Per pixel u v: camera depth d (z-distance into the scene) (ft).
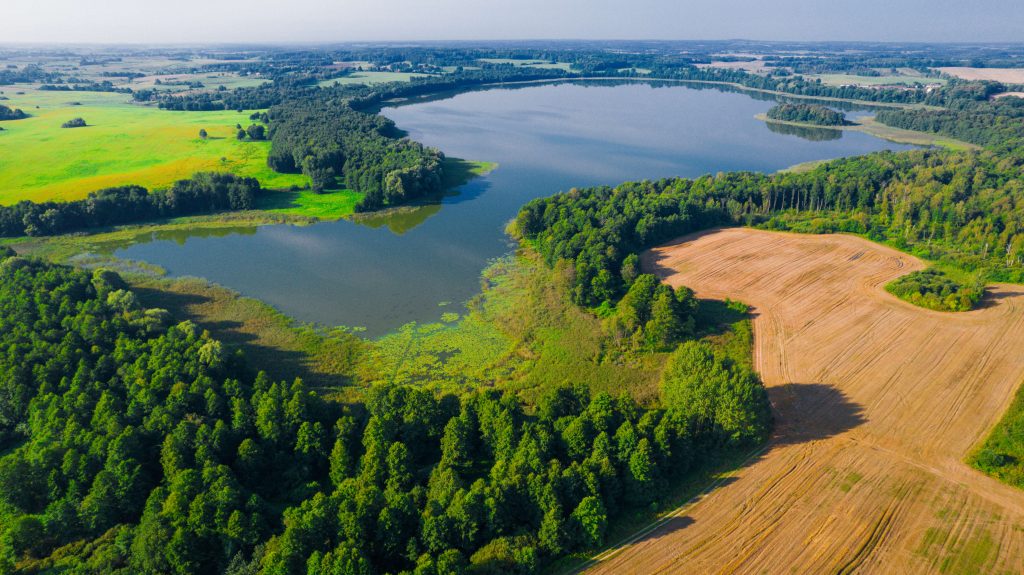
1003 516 226.17
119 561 205.57
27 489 227.40
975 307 384.06
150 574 194.70
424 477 243.19
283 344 362.94
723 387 260.01
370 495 207.51
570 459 245.65
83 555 208.74
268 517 217.77
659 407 292.20
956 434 271.90
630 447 235.61
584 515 210.59
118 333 329.31
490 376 331.57
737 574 203.10
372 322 389.60
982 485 241.96
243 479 240.94
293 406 256.32
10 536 207.10
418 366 340.80
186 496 214.07
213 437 244.01
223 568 202.59
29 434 271.28
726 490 238.89
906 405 292.81
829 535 217.77
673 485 242.37
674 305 363.56
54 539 214.07
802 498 234.58
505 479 219.20
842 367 326.03
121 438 234.99
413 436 256.52
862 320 374.63
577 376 328.29
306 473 247.29
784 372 322.75
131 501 224.94
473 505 206.18
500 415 251.60
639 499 229.66
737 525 222.07
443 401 271.90
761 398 269.44
